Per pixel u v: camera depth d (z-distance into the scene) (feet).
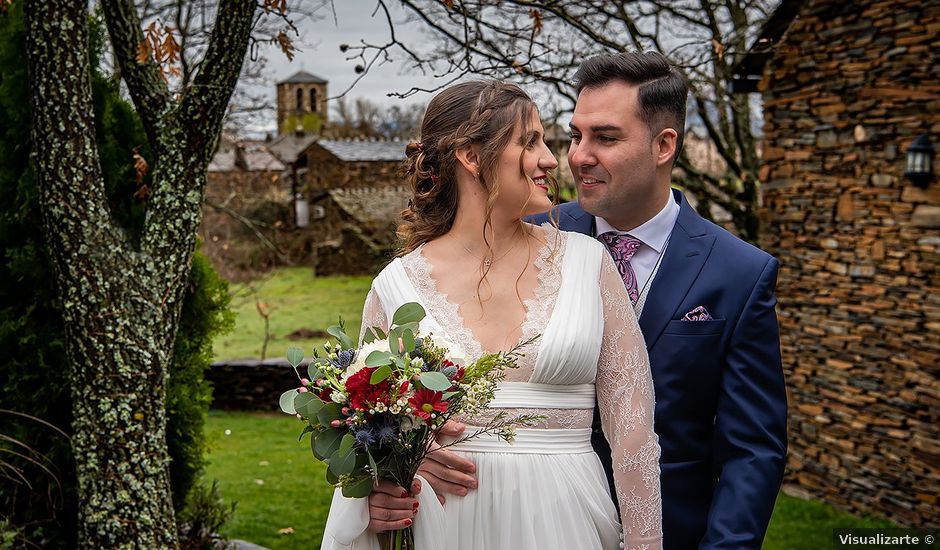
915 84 23.22
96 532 12.71
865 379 24.88
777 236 27.55
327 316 64.54
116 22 13.16
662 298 7.88
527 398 6.70
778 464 7.54
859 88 24.63
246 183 63.62
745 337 7.74
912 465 23.56
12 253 13.43
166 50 12.37
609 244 8.18
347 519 6.64
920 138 22.76
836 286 25.70
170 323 13.30
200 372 15.52
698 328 7.77
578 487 6.76
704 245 7.98
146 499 12.83
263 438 32.78
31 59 12.41
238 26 12.86
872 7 24.13
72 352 12.73
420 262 7.08
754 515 7.30
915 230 23.43
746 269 7.88
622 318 7.09
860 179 24.86
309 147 107.34
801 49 26.27
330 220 97.71
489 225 6.97
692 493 7.77
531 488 6.64
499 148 6.75
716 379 7.80
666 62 7.72
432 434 6.53
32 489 13.62
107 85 14.34
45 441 13.85
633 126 7.52
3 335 13.47
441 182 7.09
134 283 12.88
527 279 6.95
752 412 7.62
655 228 8.02
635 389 6.98
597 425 7.66
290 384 37.50
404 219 7.36
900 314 23.88
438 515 6.70
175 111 13.16
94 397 12.69
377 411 6.12
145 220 13.35
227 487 26.40
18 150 13.55
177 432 15.08
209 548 15.89
